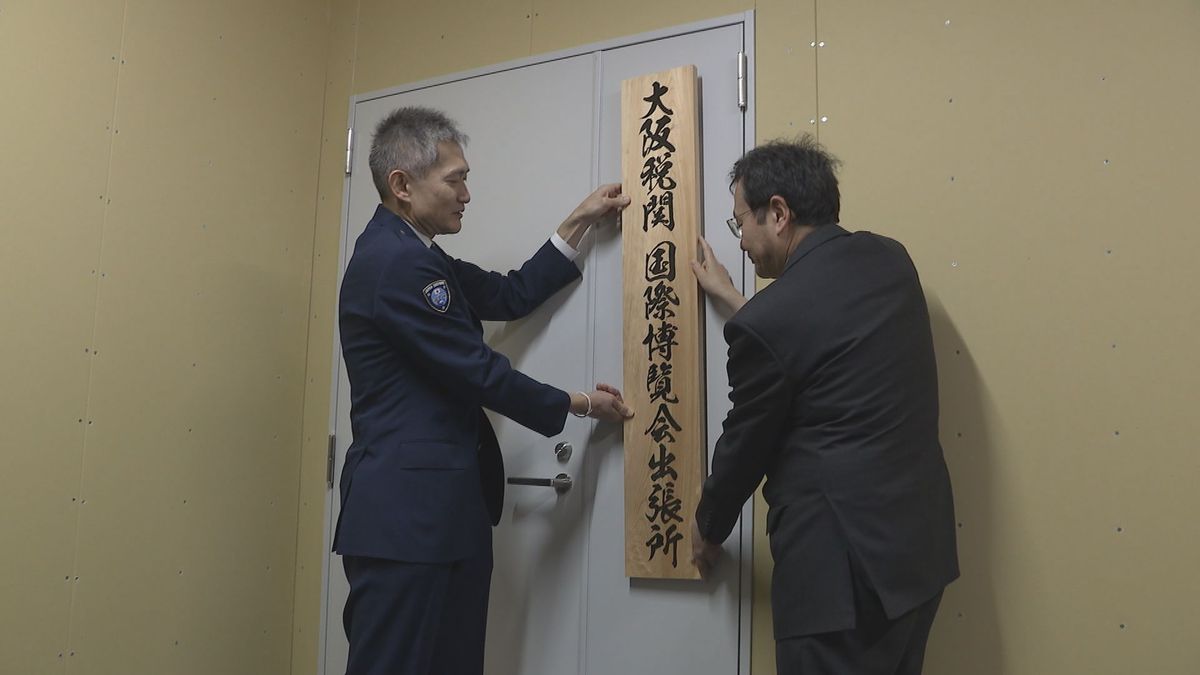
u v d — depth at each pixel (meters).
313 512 2.52
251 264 2.43
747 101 2.02
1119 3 1.72
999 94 1.80
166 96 2.23
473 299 2.06
